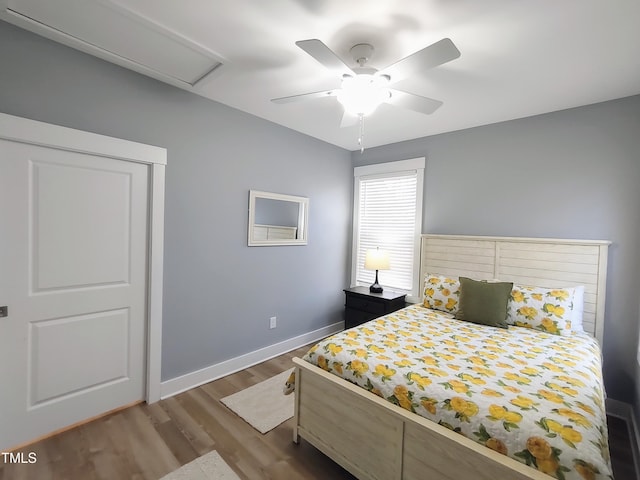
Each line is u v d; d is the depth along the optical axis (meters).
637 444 2.00
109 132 2.08
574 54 1.83
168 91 2.37
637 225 2.35
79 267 2.04
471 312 2.52
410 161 3.60
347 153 4.14
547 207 2.74
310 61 2.00
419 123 3.07
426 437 1.38
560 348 2.01
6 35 1.70
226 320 2.88
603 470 1.04
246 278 3.02
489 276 2.97
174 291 2.49
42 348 1.93
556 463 1.10
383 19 1.57
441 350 1.93
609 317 2.45
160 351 2.42
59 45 1.87
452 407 1.37
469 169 3.19
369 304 3.53
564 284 2.59
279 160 3.23
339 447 1.73
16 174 1.79
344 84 1.77
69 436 1.98
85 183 2.04
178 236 2.49
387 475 1.52
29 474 1.67
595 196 2.52
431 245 3.37
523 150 2.86
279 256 3.34
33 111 1.79
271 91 2.46
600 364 1.90
